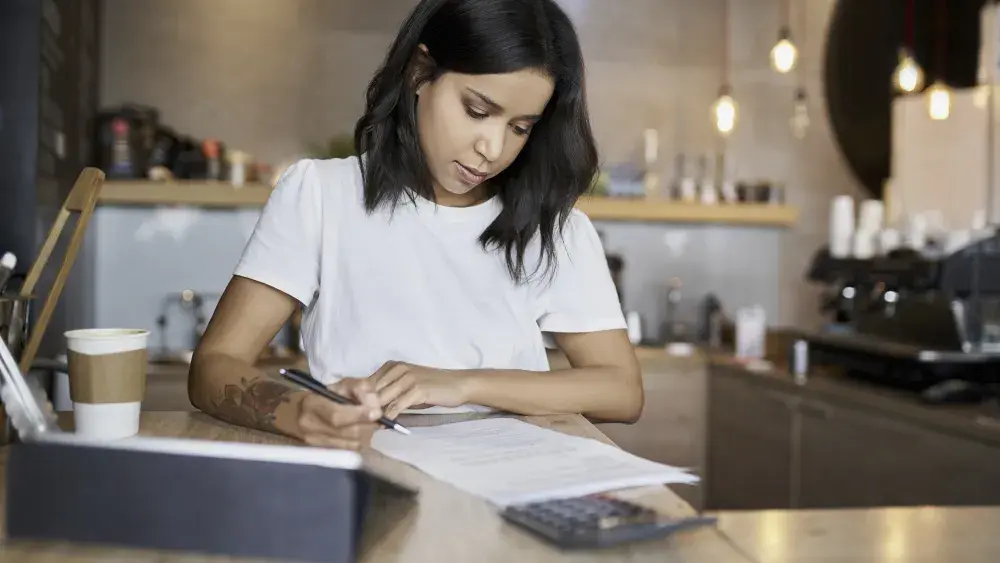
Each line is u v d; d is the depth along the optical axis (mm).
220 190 3951
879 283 3279
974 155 3539
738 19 4617
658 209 4293
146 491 812
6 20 2580
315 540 787
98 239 4113
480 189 1535
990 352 2869
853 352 3266
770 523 1413
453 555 776
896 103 3760
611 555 781
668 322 4539
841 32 4578
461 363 1497
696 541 819
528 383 1381
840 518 1444
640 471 1003
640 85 4570
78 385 1065
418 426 1245
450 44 1322
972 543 1316
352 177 1505
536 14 1329
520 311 1537
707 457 4090
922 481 2676
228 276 4199
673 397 4074
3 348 990
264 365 3613
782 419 3457
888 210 4039
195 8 4227
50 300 1313
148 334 1119
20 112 2586
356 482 796
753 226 4613
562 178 1497
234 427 1173
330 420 1072
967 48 4168
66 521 823
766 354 4340
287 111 4289
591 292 1573
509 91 1309
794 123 4551
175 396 3588
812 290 4617
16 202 2586
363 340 1477
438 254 1504
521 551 787
